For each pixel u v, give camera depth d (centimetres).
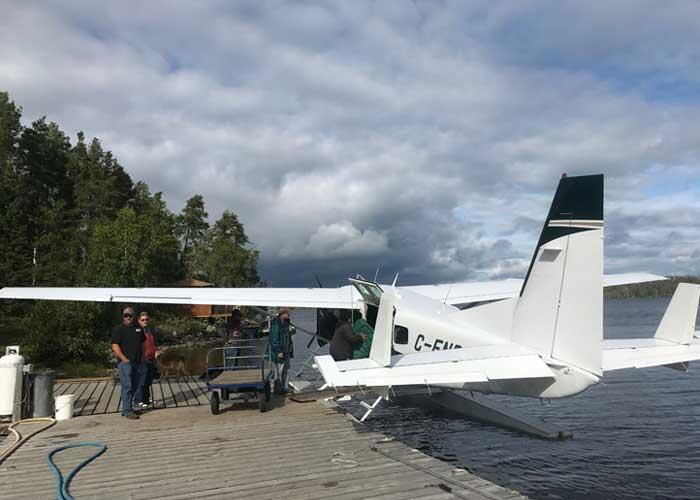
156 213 5566
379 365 607
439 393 1045
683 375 1622
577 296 599
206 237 7088
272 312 1091
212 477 508
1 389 759
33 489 480
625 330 3070
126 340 805
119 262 3547
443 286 1190
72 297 939
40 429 711
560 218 616
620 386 1430
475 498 448
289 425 726
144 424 742
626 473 722
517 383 661
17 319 3344
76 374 2038
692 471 729
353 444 624
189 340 3625
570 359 601
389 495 456
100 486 485
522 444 843
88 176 5281
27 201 4306
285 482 492
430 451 812
